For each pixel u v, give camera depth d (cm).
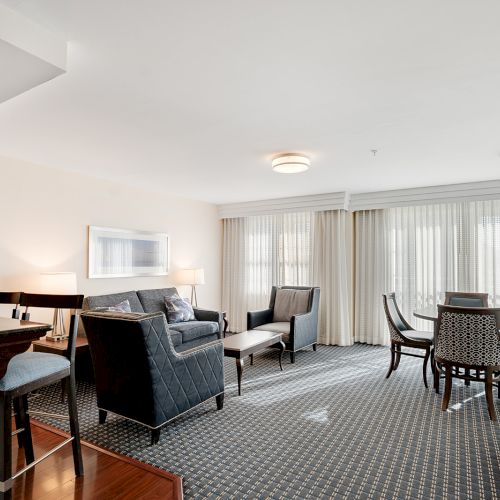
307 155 357
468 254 490
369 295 560
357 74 204
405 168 407
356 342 573
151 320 240
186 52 182
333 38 171
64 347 336
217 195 580
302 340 476
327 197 557
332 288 563
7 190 365
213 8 149
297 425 279
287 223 620
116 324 242
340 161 379
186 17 155
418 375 406
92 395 339
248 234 653
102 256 458
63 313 404
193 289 602
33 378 172
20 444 237
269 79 210
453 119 268
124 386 254
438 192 495
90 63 191
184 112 255
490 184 461
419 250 528
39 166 393
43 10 150
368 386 370
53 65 165
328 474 213
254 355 493
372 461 228
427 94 229
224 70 200
